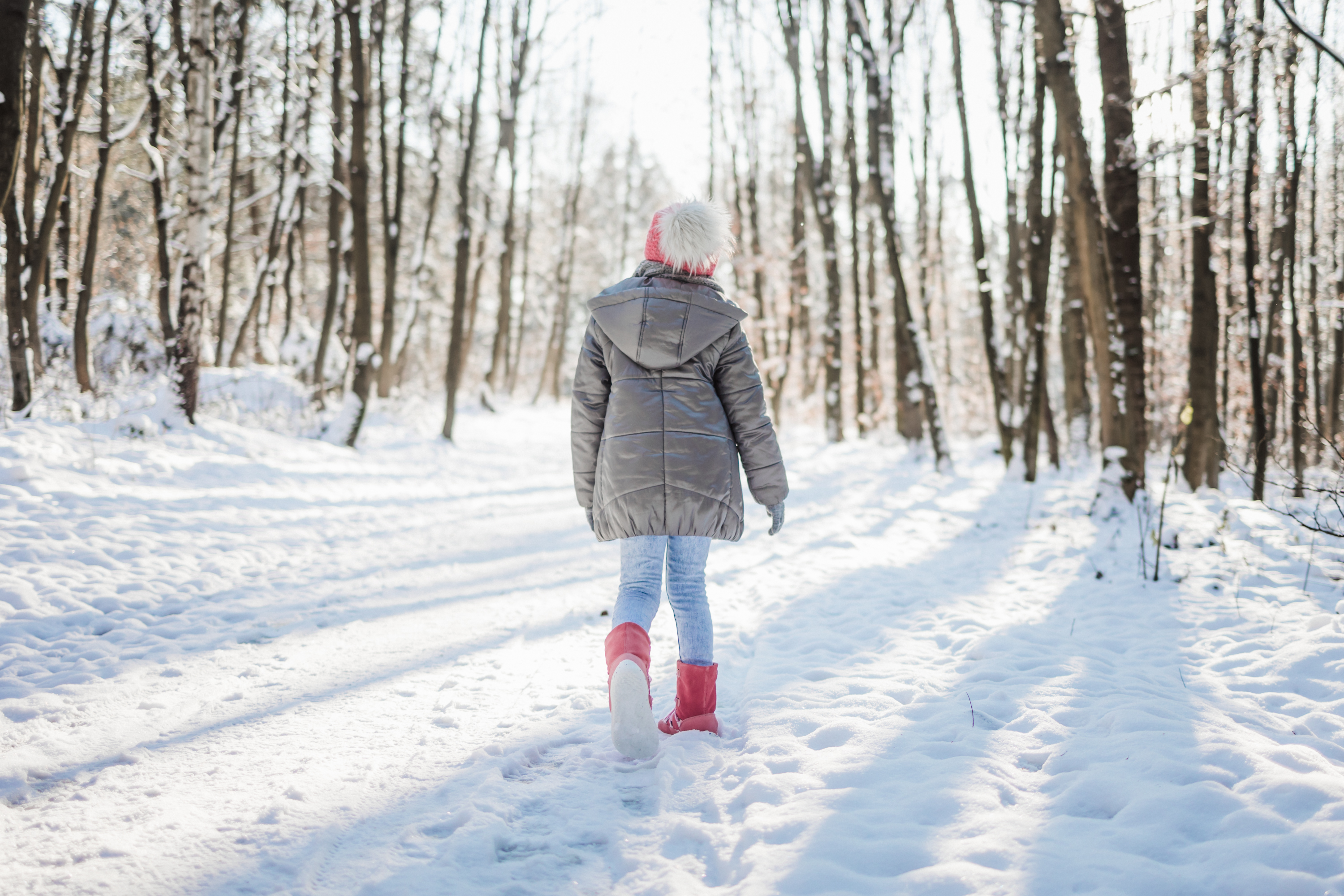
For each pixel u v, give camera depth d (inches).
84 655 135.5
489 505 362.3
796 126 689.6
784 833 74.3
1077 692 112.9
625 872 71.2
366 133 482.0
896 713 107.8
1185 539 230.1
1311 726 100.7
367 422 603.5
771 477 104.2
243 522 252.2
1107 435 277.4
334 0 521.7
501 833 77.3
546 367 1202.0
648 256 104.7
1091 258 285.4
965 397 1141.7
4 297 362.0
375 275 1000.2
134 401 381.4
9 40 230.2
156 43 434.0
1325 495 191.6
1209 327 335.3
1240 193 343.3
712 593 201.3
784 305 831.7
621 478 98.4
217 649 142.8
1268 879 63.1
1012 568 218.2
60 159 378.9
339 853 73.8
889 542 271.7
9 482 231.9
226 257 626.8
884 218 501.4
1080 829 74.1
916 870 67.2
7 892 65.6
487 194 1023.6
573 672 133.3
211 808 82.4
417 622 166.2
